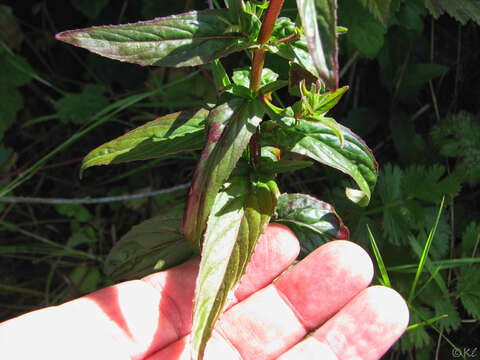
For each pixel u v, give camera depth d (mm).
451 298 188
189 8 192
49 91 235
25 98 233
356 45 176
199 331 94
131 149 111
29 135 229
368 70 218
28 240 220
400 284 173
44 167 220
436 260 176
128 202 222
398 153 213
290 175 209
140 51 89
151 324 132
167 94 206
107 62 225
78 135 184
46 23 232
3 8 224
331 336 135
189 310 137
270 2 86
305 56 94
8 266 213
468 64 220
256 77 100
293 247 133
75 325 126
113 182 227
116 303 132
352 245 133
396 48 205
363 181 106
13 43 228
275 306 137
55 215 224
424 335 165
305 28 69
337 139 107
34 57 235
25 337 122
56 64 235
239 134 95
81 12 229
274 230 132
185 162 222
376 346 134
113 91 232
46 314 127
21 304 206
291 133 109
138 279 144
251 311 137
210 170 93
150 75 220
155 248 140
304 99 95
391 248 178
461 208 207
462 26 217
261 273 135
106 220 222
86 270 212
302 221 133
